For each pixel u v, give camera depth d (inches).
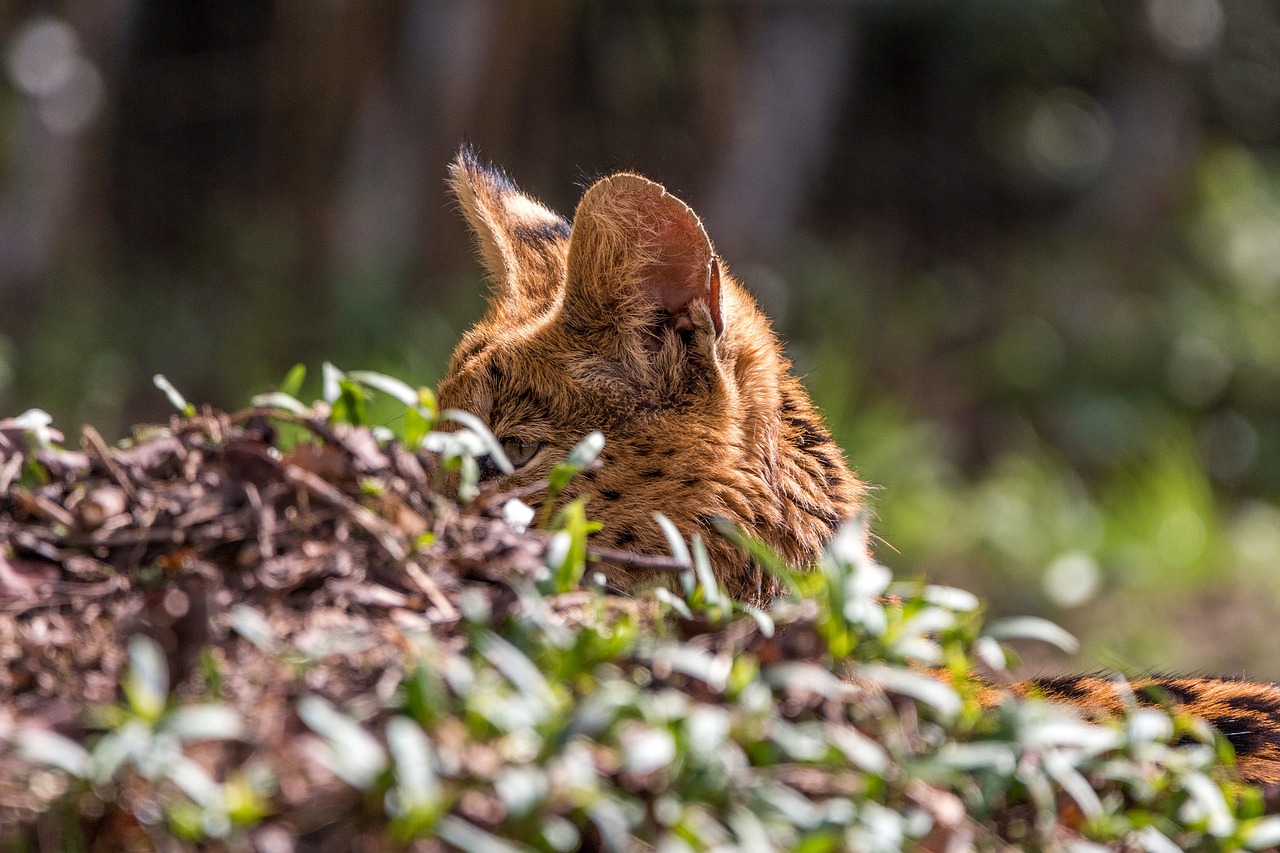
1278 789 164.1
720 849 119.8
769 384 226.5
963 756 130.0
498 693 129.0
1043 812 134.3
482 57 771.4
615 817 117.2
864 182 932.0
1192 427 818.8
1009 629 150.3
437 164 780.0
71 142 725.3
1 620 139.2
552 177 832.9
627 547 216.8
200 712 117.6
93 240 773.3
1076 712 206.5
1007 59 884.6
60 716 126.4
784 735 127.3
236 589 141.9
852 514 237.1
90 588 143.6
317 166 803.4
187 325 757.3
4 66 734.5
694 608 157.9
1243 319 848.3
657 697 131.8
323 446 159.8
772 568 154.9
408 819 113.7
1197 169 901.8
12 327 708.0
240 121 851.4
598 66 842.2
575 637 138.4
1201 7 863.1
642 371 220.8
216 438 155.7
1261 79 916.0
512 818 116.0
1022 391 819.4
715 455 217.2
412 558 147.2
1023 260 888.9
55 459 158.6
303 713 116.5
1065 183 930.1
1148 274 868.6
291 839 118.7
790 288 807.7
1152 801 145.7
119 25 749.3
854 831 124.3
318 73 794.8
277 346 757.3
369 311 735.7
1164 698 171.6
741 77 818.2
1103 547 636.1
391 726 121.0
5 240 708.0
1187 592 580.1
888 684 140.8
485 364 231.0
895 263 909.8
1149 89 872.9
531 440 223.8
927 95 932.6
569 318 225.3
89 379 692.1
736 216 811.4
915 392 807.1
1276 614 550.9
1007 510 669.3
